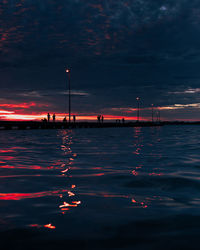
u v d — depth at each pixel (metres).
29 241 2.68
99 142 16.34
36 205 3.88
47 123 48.16
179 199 4.18
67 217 3.36
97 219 3.29
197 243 2.62
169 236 2.78
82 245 2.59
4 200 4.14
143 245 2.59
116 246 2.57
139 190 4.79
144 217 3.35
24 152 11.10
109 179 5.73
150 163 8.06
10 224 3.13
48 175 6.22
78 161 8.52
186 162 8.23
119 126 77.81
